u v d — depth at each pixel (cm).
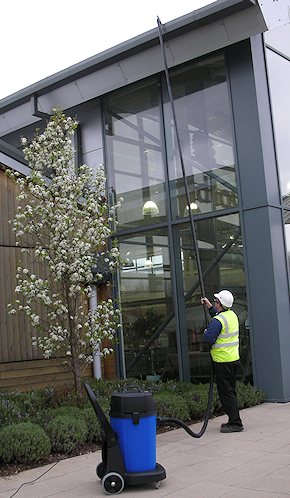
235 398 785
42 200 945
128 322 1220
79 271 884
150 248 1199
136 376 1195
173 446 710
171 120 1186
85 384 559
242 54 1091
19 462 636
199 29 1061
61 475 599
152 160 1209
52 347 920
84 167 959
